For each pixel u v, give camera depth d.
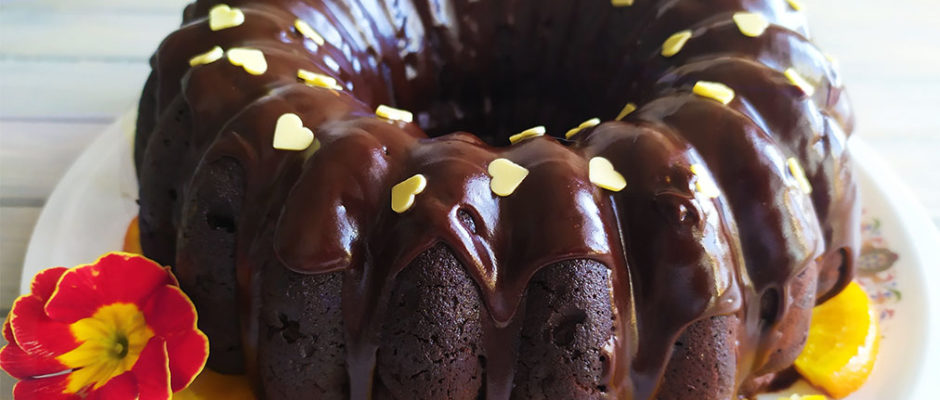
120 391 0.32
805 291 0.34
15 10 0.59
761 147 0.33
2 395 0.37
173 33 0.38
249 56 0.35
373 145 0.32
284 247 0.31
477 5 0.42
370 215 0.32
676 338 0.32
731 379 0.33
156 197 0.37
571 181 0.32
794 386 0.37
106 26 0.58
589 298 0.31
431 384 0.32
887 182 0.43
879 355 0.37
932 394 0.35
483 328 0.32
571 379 0.32
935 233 0.41
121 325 0.33
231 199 0.33
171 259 0.37
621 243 0.32
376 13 0.41
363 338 0.32
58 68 0.53
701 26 0.38
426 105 0.43
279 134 0.33
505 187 0.32
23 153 0.47
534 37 0.43
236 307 0.34
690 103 0.34
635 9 0.40
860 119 0.52
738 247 0.33
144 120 0.38
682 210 0.31
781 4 0.39
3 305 0.40
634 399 0.33
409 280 0.31
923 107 0.53
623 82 0.40
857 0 0.64
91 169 0.44
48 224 0.41
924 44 0.59
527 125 0.44
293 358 0.33
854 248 0.37
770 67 0.36
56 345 0.33
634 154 0.33
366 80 0.40
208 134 0.34
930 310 0.38
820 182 0.35
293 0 0.39
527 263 0.31
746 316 0.33
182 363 0.33
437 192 0.31
